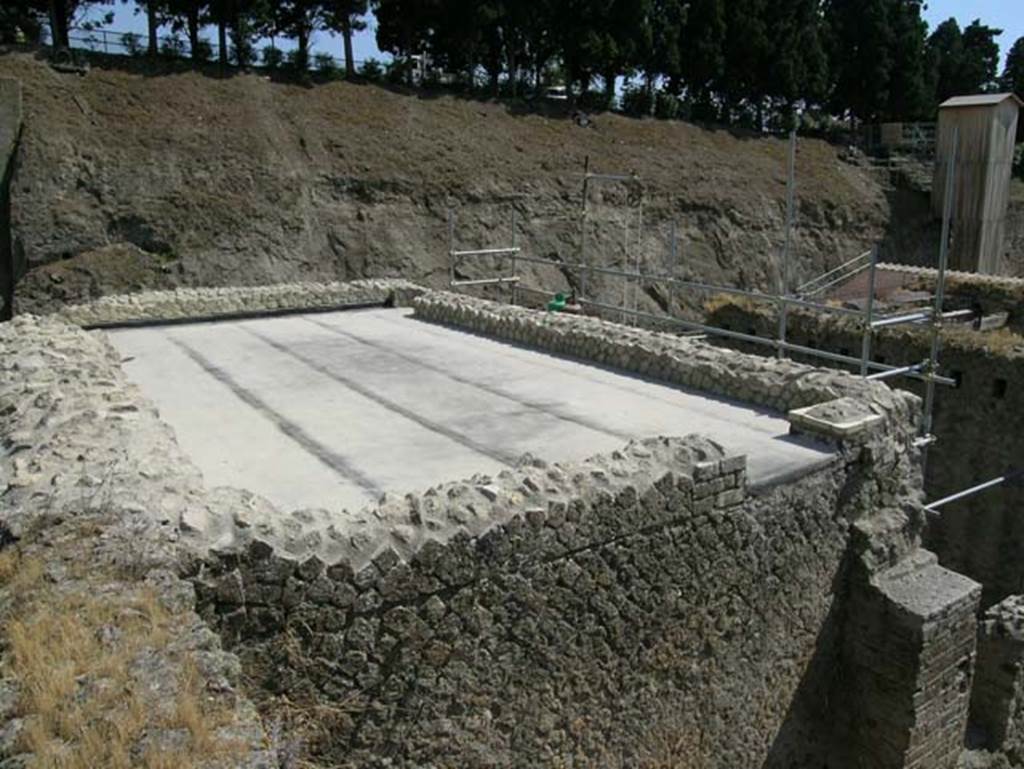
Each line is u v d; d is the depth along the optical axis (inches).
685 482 246.8
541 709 226.4
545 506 218.4
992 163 1181.7
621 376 417.7
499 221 1259.8
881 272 755.4
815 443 308.0
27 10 1307.8
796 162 1609.3
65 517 181.5
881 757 303.7
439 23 1480.1
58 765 112.0
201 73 1266.0
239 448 315.6
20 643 135.6
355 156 1232.2
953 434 529.3
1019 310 621.9
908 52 1845.5
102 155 1085.1
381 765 200.7
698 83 1744.6
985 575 519.5
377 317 577.0
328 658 191.0
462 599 206.8
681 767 264.7
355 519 200.4
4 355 344.8
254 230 1114.1
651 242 1342.3
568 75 1615.4
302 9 1432.1
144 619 148.8
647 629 246.4
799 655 295.9
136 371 428.1
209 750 119.5
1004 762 340.2
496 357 458.3
